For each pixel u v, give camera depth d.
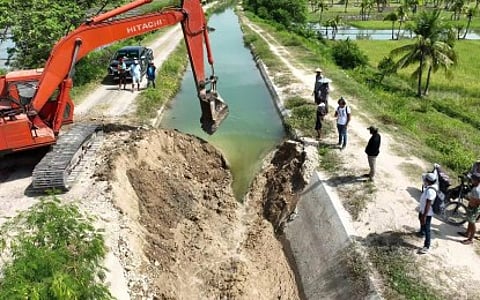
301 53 40.56
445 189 13.69
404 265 11.71
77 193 14.83
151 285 12.30
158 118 23.53
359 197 14.83
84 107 23.98
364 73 40.09
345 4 112.44
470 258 11.86
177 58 37.06
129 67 28.12
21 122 15.27
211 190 18.11
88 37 16.36
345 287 11.85
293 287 13.66
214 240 15.45
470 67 44.12
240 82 32.31
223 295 13.27
